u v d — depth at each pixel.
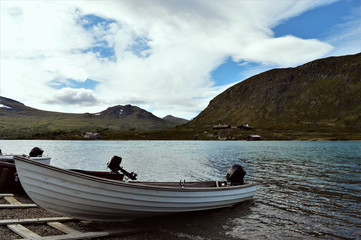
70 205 9.32
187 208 11.29
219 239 9.28
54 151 63.72
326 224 10.93
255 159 44.22
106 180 9.09
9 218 9.92
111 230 9.57
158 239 9.09
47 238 8.02
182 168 31.03
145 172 27.20
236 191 13.31
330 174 26.17
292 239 9.39
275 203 14.34
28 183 9.00
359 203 14.41
